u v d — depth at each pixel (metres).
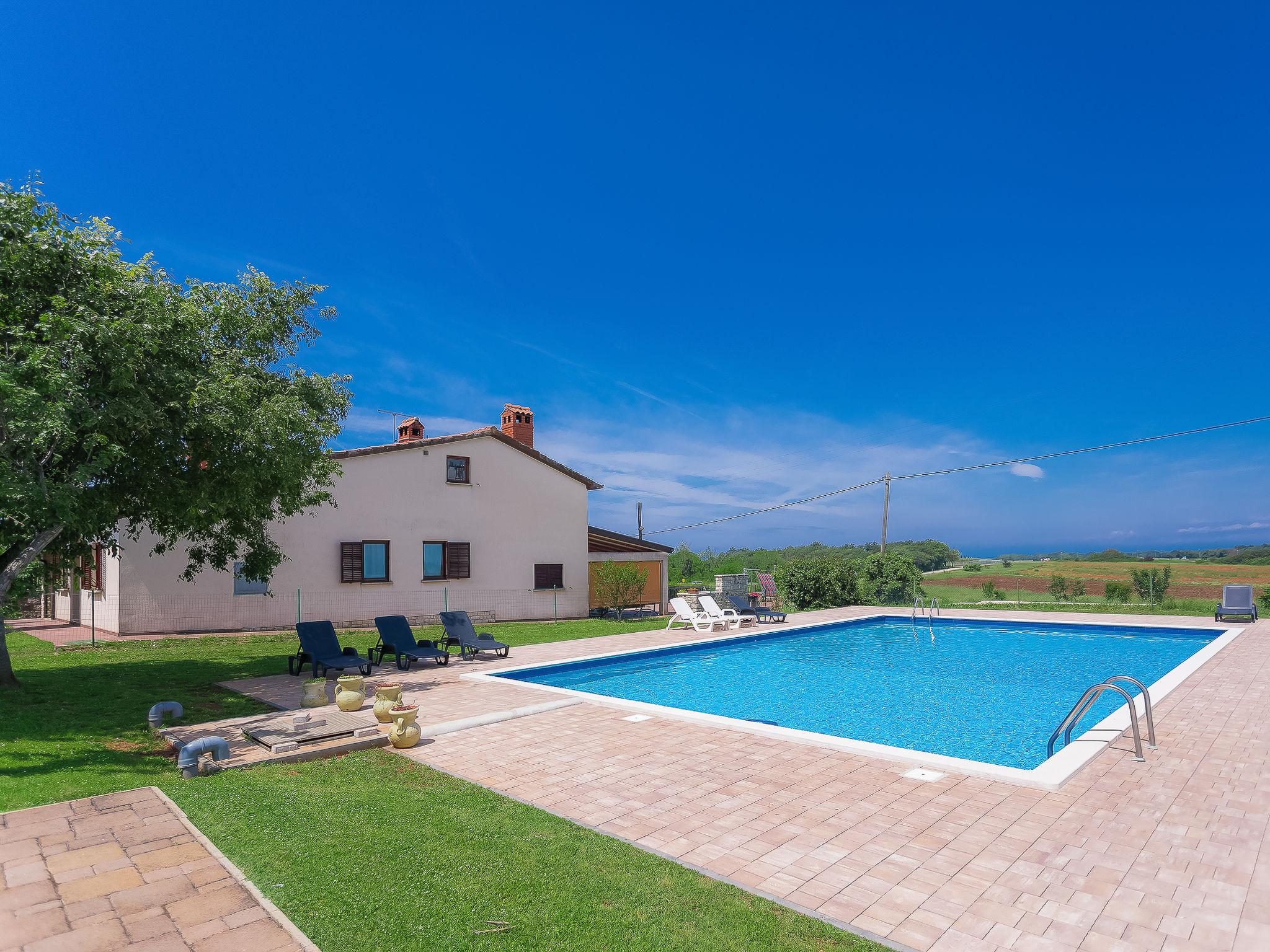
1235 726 7.98
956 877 4.24
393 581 21.06
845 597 26.28
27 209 8.12
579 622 23.11
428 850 4.49
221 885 3.98
